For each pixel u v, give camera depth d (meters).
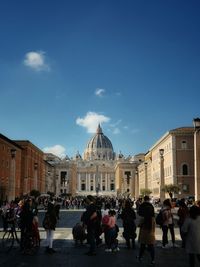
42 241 26.02
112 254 20.38
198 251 14.02
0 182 82.31
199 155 64.62
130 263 17.61
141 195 120.94
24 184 109.06
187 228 14.30
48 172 164.38
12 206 27.67
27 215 20.55
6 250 21.47
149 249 17.55
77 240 23.94
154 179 136.88
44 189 149.25
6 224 28.88
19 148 102.44
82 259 18.69
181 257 19.30
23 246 20.41
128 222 22.45
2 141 83.81
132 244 22.77
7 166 88.44
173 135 106.38
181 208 21.97
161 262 17.89
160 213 22.77
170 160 108.50
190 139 106.00
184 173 105.25
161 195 68.81
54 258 18.95
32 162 119.06
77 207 97.75
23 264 17.22
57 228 37.34
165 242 22.62
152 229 17.69
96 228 23.45
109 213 21.86
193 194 104.19
